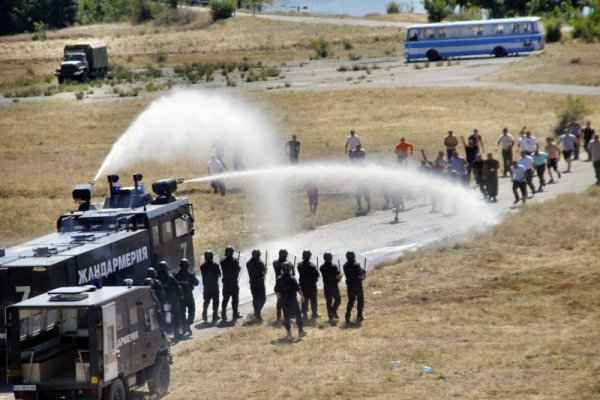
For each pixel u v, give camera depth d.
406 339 74.38
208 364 72.00
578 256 98.31
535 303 82.75
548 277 91.44
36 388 58.31
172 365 72.56
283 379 65.44
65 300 59.06
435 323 78.81
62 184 171.75
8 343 58.94
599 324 74.44
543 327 74.81
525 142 142.88
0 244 126.44
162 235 88.69
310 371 66.94
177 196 155.12
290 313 78.06
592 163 147.62
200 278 105.00
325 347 73.69
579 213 116.81
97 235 82.38
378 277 96.75
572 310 79.69
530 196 132.62
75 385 58.03
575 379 60.09
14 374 59.00
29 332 60.94
